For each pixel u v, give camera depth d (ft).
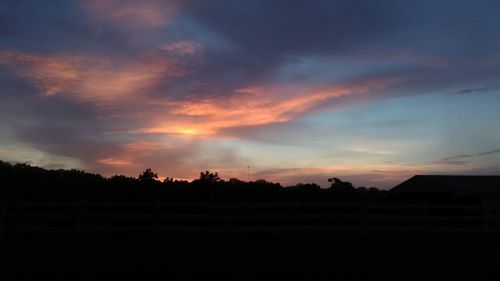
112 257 46.50
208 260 45.68
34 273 38.09
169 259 45.85
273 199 102.32
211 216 66.28
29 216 61.16
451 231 70.23
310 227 67.15
